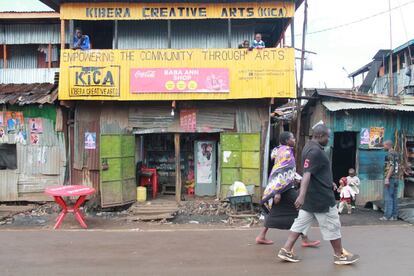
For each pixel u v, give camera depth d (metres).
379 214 10.88
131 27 13.84
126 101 12.80
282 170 6.61
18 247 6.99
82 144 12.84
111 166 12.16
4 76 15.42
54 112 12.84
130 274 5.45
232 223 10.31
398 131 12.69
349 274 5.30
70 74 12.19
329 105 12.34
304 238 6.79
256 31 15.29
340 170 14.38
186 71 12.20
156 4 12.46
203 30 13.83
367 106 12.06
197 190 13.73
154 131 12.92
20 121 12.91
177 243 7.21
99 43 15.20
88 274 5.46
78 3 12.45
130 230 8.61
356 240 7.25
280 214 6.74
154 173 13.62
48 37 15.57
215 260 6.07
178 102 12.88
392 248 6.66
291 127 17.36
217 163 13.74
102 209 12.23
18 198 12.88
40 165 12.94
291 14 12.38
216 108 12.89
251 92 12.12
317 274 5.31
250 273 5.41
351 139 13.77
